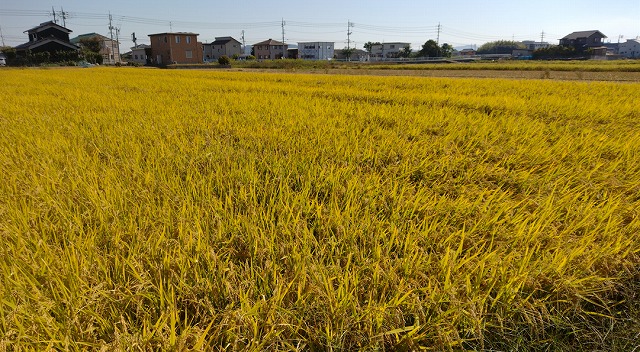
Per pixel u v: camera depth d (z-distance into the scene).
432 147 4.22
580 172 3.33
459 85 12.48
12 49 47.12
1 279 1.68
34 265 1.71
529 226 2.33
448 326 1.54
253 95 9.28
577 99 8.64
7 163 3.36
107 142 4.23
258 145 4.20
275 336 1.45
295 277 1.68
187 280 1.76
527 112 6.78
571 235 2.21
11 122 5.48
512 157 3.81
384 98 8.73
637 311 1.75
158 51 56.56
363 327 1.55
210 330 1.53
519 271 1.79
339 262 1.82
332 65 43.00
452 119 5.79
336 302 1.55
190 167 3.32
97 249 1.93
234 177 3.16
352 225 2.21
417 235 2.14
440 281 1.80
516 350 1.55
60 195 2.63
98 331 1.47
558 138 4.76
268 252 1.95
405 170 3.41
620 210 2.56
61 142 4.14
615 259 1.95
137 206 2.42
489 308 1.71
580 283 1.82
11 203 2.45
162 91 10.49
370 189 2.89
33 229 2.14
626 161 3.70
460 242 2.09
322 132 4.80
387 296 1.72
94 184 2.81
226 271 1.82
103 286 1.66
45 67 37.72
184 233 2.08
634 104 7.66
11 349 1.37
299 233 2.15
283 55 79.94
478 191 2.93
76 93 9.69
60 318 1.52
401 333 1.53
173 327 1.36
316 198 2.59
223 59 44.06
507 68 30.77
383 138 4.45
